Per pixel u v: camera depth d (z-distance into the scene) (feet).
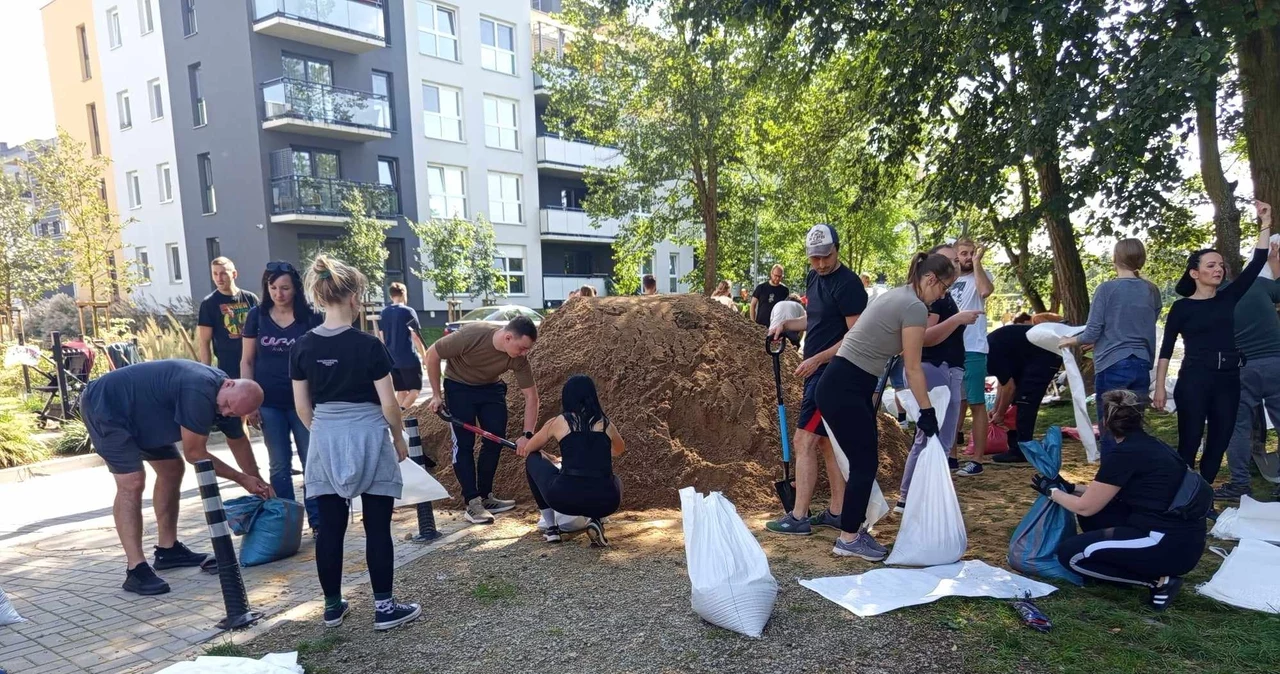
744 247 81.87
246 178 65.10
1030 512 12.64
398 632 10.94
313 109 64.13
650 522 15.99
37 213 58.13
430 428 19.76
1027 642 9.75
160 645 10.86
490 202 83.66
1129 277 16.37
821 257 14.30
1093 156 23.06
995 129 28.58
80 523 18.56
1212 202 24.80
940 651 9.62
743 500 16.99
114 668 10.14
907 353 12.43
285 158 64.44
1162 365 16.10
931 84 30.45
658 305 21.42
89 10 79.41
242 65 63.62
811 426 14.43
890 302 12.49
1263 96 23.56
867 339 12.56
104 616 12.05
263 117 63.82
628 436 17.81
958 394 17.38
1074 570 11.64
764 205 69.21
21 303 61.93
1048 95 23.50
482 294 77.46
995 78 28.63
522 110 86.33
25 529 18.11
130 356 32.63
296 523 14.89
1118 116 20.98
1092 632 9.99
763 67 35.29
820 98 45.16
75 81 83.15
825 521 15.30
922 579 11.85
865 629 10.28
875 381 12.84
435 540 15.33
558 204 94.53
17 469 24.84
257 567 14.38
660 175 62.64
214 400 12.57
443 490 15.21
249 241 65.87
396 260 75.05
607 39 62.44
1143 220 27.76
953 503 12.59
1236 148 35.47
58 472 25.73
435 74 77.41
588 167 76.54
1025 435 20.71
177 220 72.74
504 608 11.64
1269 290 16.65
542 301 90.48
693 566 10.80
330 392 10.85
